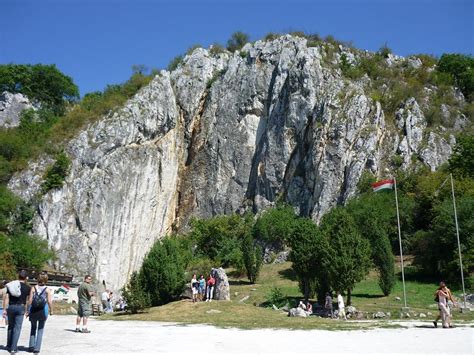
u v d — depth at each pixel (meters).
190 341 15.86
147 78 82.50
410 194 56.22
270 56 84.56
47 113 84.25
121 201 67.56
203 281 34.31
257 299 37.19
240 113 82.62
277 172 73.69
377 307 30.14
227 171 80.44
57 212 61.31
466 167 54.88
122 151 69.75
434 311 28.41
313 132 69.19
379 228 37.72
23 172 64.56
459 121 71.75
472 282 38.22
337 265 29.75
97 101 78.12
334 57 80.88
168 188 78.69
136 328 20.83
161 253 33.69
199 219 74.75
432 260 43.09
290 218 63.69
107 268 62.81
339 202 63.19
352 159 64.94
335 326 21.08
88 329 20.22
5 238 52.66
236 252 57.25
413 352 13.42
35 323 13.62
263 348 14.20
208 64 90.94
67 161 64.50
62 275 53.94
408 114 68.75
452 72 86.69
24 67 91.12
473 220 40.28
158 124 76.62
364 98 68.75
